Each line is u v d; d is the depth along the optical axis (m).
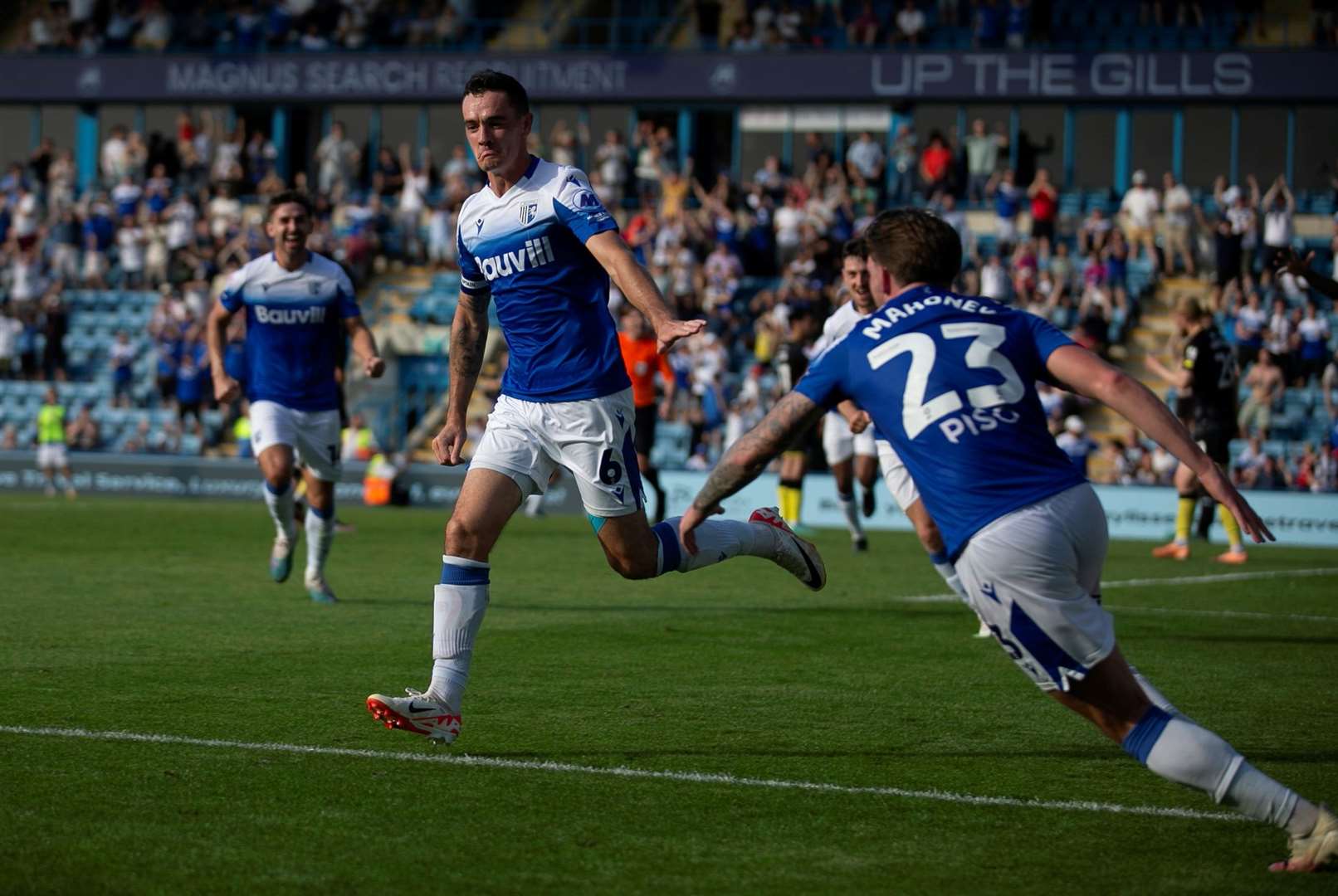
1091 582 7.40
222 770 9.09
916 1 50.62
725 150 50.91
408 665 13.10
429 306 47.03
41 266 50.06
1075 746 10.16
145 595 18.11
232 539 26.61
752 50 49.31
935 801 8.64
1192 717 11.44
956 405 7.29
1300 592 21.05
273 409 17.00
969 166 47.62
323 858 7.33
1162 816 8.34
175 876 7.01
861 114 49.62
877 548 28.03
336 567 22.02
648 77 50.12
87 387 46.94
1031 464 7.23
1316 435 38.66
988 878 7.18
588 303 10.17
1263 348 38.31
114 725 10.35
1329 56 45.28
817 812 8.34
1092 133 48.66
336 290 16.89
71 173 52.62
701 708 11.41
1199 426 24.80
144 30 55.53
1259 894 6.94
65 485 42.47
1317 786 9.14
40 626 15.22
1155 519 34.28
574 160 50.31
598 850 7.55
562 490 37.62
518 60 50.94
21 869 7.06
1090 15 48.88
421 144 53.75
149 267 50.09
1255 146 47.53
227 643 14.27
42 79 54.78
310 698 11.52
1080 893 6.96
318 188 53.97
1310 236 46.12
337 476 17.44
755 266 46.00
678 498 37.12
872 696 12.02
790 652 14.34
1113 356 41.91
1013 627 7.25
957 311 7.49
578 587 20.09
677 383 41.69
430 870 7.16
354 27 53.03
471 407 44.91
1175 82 46.25
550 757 9.62
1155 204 44.94
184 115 53.72
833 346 7.63
